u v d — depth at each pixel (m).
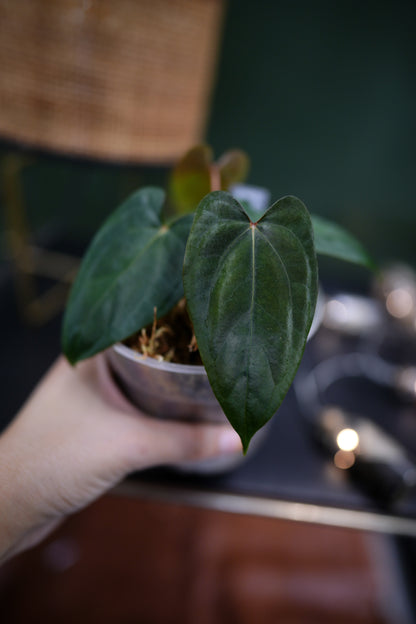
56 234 0.91
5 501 0.31
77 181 0.89
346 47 0.74
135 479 0.39
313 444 0.44
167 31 0.45
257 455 0.42
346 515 0.38
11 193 0.74
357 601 0.55
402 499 0.38
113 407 0.34
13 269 0.77
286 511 0.39
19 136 0.46
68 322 0.27
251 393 0.22
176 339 0.29
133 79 0.45
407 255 0.93
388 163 0.84
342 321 0.60
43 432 0.33
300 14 0.73
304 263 0.23
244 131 0.84
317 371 0.54
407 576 0.54
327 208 0.90
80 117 0.45
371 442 0.41
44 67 0.43
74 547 0.60
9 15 0.40
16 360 0.54
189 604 0.54
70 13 0.41
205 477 0.40
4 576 0.55
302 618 0.53
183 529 0.63
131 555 0.59
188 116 0.56
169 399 0.30
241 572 0.58
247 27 0.74
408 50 0.73
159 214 0.27
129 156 0.50
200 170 0.31
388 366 0.56
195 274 0.22
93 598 0.54
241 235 0.23
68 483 0.32
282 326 0.23
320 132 0.82
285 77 0.78
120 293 0.26
